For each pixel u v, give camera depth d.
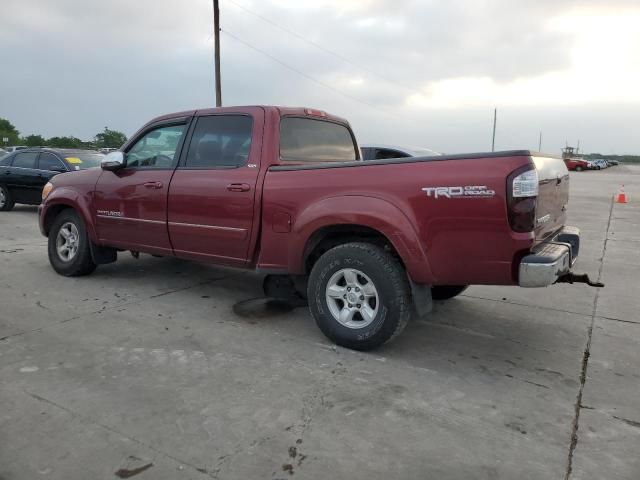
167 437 2.76
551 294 5.79
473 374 3.65
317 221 4.00
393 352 4.03
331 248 4.25
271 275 4.98
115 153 5.42
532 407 3.18
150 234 5.29
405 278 3.86
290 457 2.61
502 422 2.99
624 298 5.63
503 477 2.48
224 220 4.66
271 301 5.34
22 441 2.69
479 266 3.48
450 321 4.83
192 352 3.93
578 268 7.14
